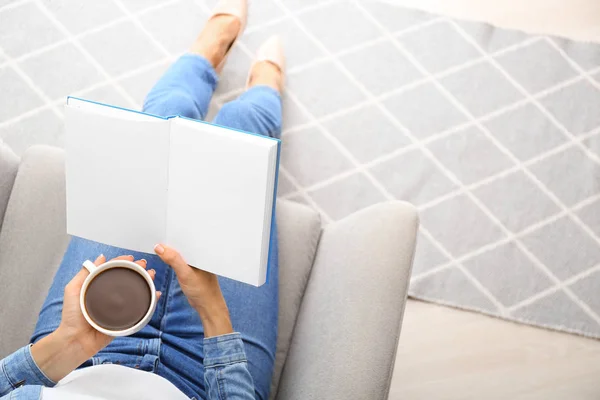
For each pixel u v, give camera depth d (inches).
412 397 61.9
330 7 72.2
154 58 70.2
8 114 67.4
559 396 62.2
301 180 67.2
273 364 43.7
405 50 71.1
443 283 65.1
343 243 43.6
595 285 65.3
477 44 71.6
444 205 66.9
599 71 71.1
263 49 67.1
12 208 46.9
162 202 33.9
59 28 70.4
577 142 69.1
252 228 32.7
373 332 37.9
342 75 70.2
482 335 64.2
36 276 46.1
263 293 43.9
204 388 40.3
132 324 31.3
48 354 31.3
